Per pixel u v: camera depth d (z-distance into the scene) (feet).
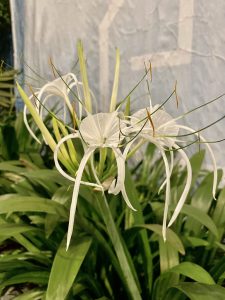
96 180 0.72
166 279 0.86
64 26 1.98
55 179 0.96
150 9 1.58
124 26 1.70
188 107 1.51
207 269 1.03
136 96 1.69
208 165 1.47
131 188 0.98
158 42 1.57
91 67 1.88
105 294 1.01
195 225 1.09
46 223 0.92
